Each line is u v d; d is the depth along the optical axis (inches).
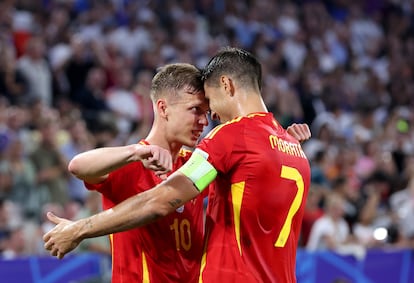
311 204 1296.8
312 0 2389.3
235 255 552.1
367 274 1129.4
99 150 537.6
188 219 607.2
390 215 1390.3
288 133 617.3
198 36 1971.0
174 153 607.2
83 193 1353.3
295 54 2135.8
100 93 1600.6
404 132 1838.1
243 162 551.2
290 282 571.5
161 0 1995.6
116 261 601.0
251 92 577.9
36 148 1312.7
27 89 1528.1
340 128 1856.5
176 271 599.5
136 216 534.0
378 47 2384.4
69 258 1015.6
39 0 1813.5
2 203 1179.3
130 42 1828.2
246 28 2100.1
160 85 596.1
